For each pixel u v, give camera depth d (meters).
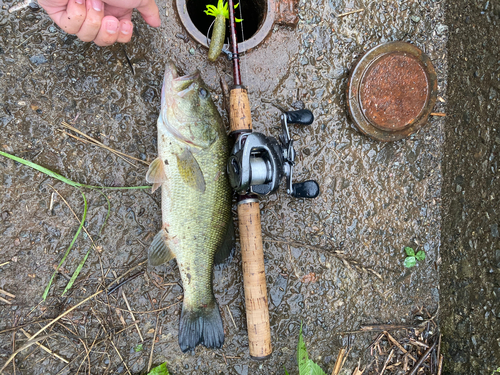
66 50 0.41
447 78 0.47
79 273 0.42
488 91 0.42
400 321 0.48
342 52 0.46
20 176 0.41
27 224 0.41
